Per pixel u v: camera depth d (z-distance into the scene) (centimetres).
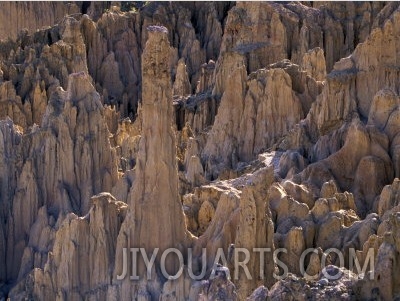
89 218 14162
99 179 16675
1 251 16138
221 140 18775
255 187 12612
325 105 17012
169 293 13012
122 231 13662
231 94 19000
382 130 15838
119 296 13525
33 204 16375
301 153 16850
